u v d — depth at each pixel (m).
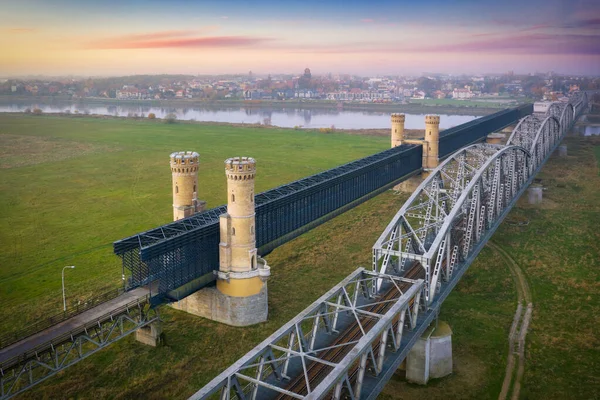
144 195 146.25
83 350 66.50
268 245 87.00
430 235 88.12
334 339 55.75
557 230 115.00
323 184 101.50
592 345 68.69
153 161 199.00
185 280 71.44
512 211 128.75
